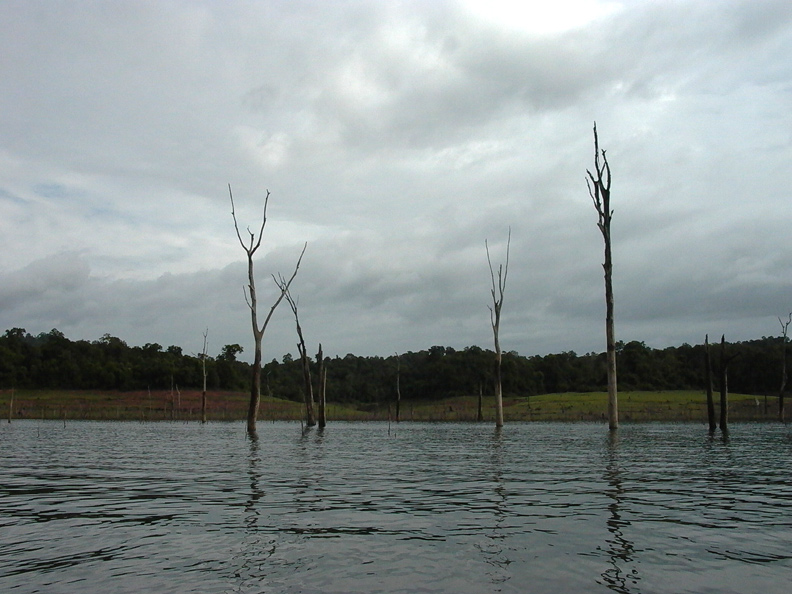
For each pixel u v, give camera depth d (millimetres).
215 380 144375
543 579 8664
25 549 10461
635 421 74062
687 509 13688
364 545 10523
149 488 17312
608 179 43281
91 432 53344
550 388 143250
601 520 12492
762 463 23828
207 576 8852
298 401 137000
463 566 9273
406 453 29250
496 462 24422
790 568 9180
